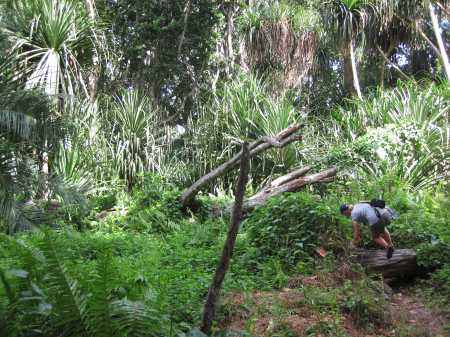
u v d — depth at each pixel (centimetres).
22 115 856
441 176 1129
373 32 1586
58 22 1242
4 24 1181
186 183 1314
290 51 1767
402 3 1534
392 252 655
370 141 1155
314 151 1306
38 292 349
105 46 1445
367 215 677
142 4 1557
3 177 834
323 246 691
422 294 625
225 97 1395
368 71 2012
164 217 988
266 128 1297
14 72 962
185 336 359
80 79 1328
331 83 2011
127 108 1335
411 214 808
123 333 339
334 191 1095
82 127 1195
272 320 494
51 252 337
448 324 531
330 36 1577
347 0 1490
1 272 351
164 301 405
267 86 1617
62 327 345
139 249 772
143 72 1562
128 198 1120
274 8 1775
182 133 1488
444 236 699
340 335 479
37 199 1001
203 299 535
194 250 741
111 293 402
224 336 390
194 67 1650
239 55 1802
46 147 947
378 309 535
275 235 709
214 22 1664
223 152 1288
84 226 1006
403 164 1116
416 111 1227
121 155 1268
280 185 1070
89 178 1141
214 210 1048
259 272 652
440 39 1484
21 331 343
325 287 589
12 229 808
